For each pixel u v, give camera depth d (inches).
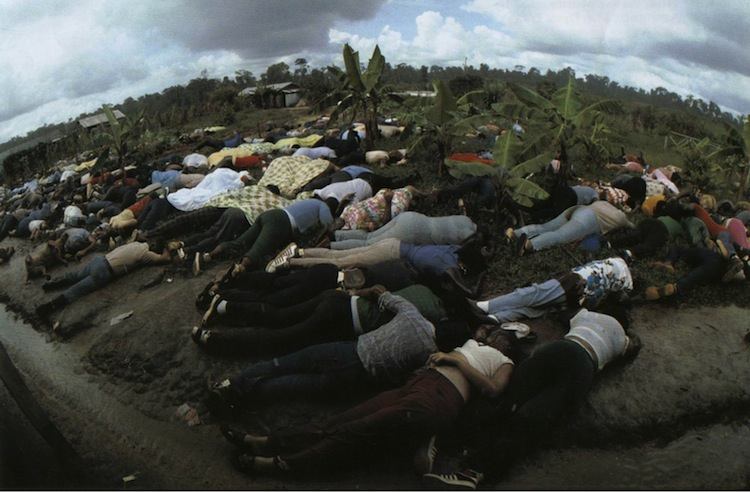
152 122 1050.7
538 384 138.3
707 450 136.9
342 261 194.5
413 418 124.0
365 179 280.1
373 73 409.4
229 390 144.2
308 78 1523.1
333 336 160.9
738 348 166.4
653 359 159.9
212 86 1803.6
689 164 390.6
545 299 175.3
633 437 139.3
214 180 313.3
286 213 227.6
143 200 301.4
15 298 257.9
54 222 363.3
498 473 124.3
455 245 203.8
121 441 147.6
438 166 343.3
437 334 150.6
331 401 146.6
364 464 130.6
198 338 167.5
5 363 134.5
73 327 209.8
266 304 172.2
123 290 225.6
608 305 168.1
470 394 136.9
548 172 307.3
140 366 173.6
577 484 125.1
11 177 759.7
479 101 448.1
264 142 488.4
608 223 228.1
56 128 975.0
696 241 219.5
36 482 132.5
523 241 213.8
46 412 163.0
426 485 123.3
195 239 244.5
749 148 368.2
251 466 129.6
